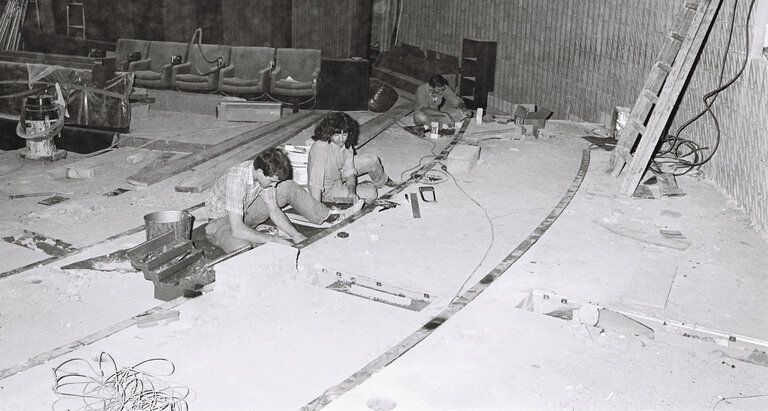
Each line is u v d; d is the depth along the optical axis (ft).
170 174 26.50
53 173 27.55
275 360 13.41
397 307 15.62
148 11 49.93
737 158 23.98
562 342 14.26
